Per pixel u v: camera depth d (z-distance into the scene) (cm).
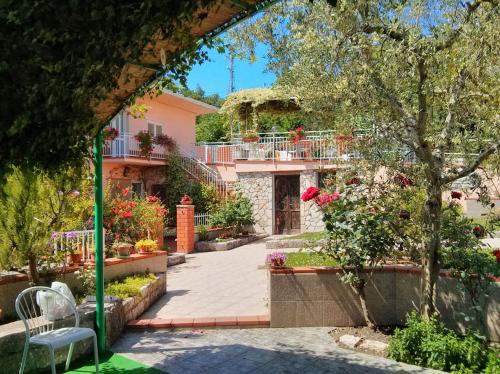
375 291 570
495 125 437
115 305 548
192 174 1822
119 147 1602
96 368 412
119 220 1016
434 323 482
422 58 430
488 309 501
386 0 451
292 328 575
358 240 522
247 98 1616
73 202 604
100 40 282
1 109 301
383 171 542
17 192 527
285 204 1730
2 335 413
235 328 584
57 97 309
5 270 567
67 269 629
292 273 579
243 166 1772
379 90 462
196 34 364
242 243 1520
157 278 765
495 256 495
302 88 556
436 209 492
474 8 434
